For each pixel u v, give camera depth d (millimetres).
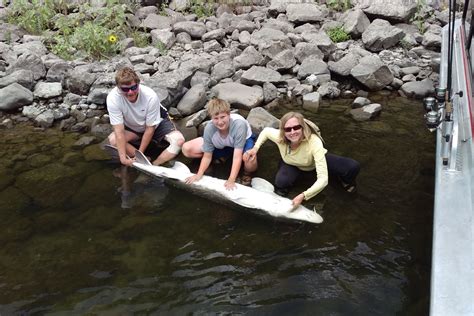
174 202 4523
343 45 7914
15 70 6938
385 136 5590
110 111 5035
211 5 9266
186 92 6656
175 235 4066
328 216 4227
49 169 5121
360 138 5555
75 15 8570
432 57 7594
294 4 8875
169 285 3521
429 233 3951
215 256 3811
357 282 3486
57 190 4738
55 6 9031
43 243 3998
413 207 4285
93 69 7102
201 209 4406
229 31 8359
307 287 3463
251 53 7449
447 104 3531
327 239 3955
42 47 7711
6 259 3824
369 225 4086
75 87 6770
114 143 5500
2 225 4234
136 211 4395
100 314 3281
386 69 6875
